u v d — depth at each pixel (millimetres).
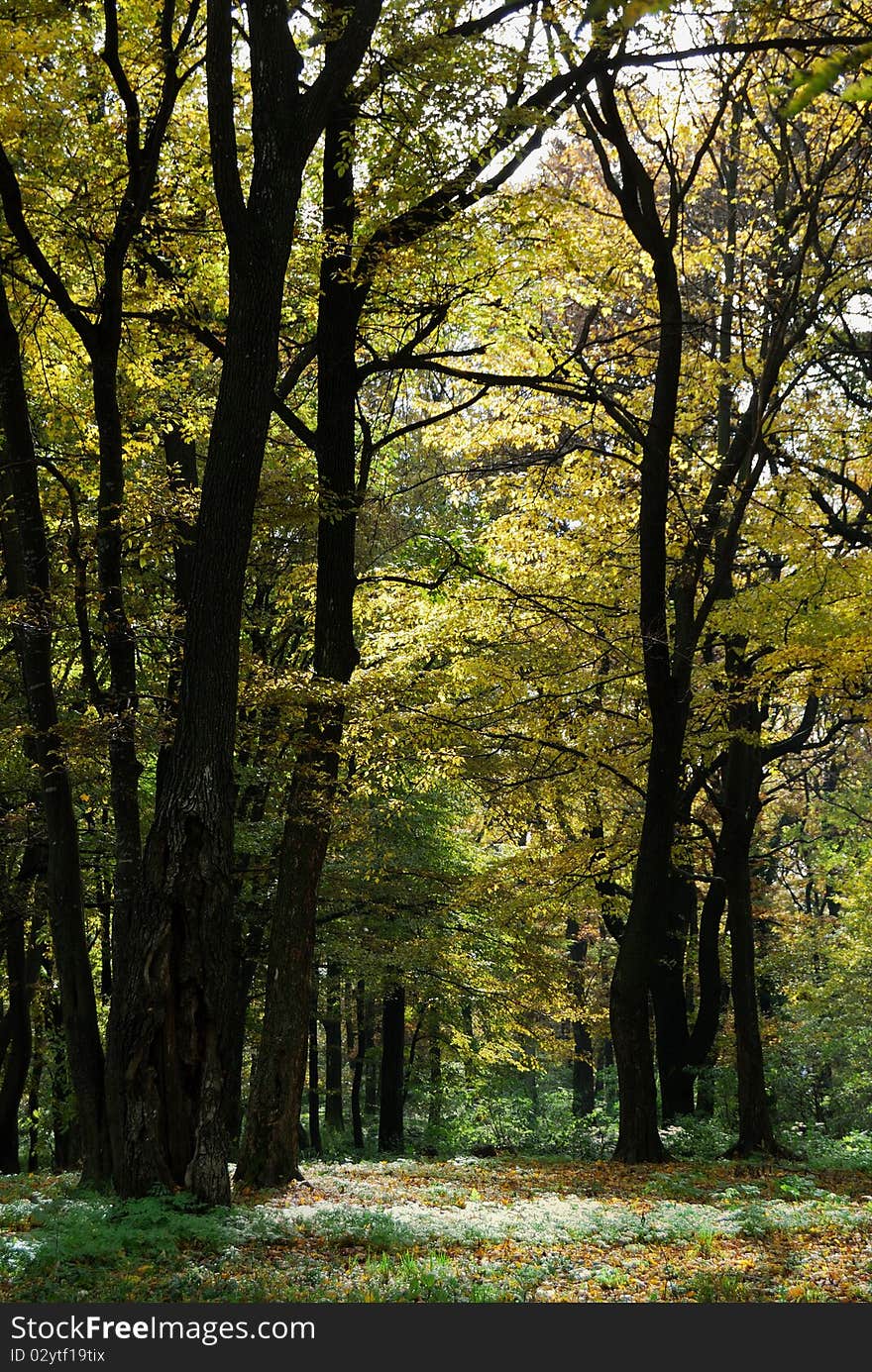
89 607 12938
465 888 19938
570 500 17641
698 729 18375
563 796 19828
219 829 10438
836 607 15219
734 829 19281
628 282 15609
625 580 17906
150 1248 8531
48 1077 24109
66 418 14477
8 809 17031
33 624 11648
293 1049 13539
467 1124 30344
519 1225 10133
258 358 10688
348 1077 41938
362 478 15062
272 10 10836
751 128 17188
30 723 14344
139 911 10414
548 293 15117
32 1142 24875
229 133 10523
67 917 12008
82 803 17609
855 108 14656
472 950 24188
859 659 14445
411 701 15945
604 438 17766
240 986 19219
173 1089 10125
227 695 10586
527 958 21891
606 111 14305
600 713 18062
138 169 11297
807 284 16344
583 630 15891
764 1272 8641
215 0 10398
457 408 14539
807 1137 24031
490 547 18016
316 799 13352
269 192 10695
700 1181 14523
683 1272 8484
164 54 11320
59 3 10648
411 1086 29562
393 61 11562
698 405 17672
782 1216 10898
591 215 16250
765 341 16969
